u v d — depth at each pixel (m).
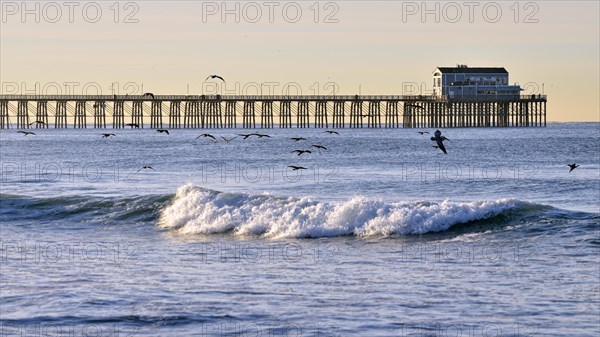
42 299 58.41
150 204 94.88
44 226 91.38
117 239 82.38
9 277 64.44
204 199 90.88
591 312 55.09
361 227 81.69
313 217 83.38
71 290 60.56
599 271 64.75
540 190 124.25
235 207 88.44
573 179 140.62
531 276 63.62
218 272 65.81
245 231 83.94
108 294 59.47
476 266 67.19
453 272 65.31
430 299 58.03
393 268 66.81
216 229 85.25
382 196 118.50
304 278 63.81
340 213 82.94
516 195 118.88
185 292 59.97
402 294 59.25
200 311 55.75
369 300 57.88
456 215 82.00
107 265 68.56
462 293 59.34
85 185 137.12
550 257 69.81
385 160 197.88
